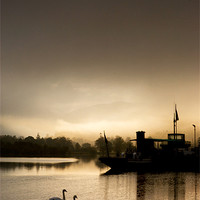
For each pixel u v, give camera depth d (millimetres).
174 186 52844
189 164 88312
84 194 44281
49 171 85500
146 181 60625
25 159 167375
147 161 89500
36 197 42375
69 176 71125
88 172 83562
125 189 49125
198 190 48219
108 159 92812
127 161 90312
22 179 64062
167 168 89750
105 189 49312
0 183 57219
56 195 43781
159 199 40438
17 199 41062
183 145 99750
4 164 115000
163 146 101938
